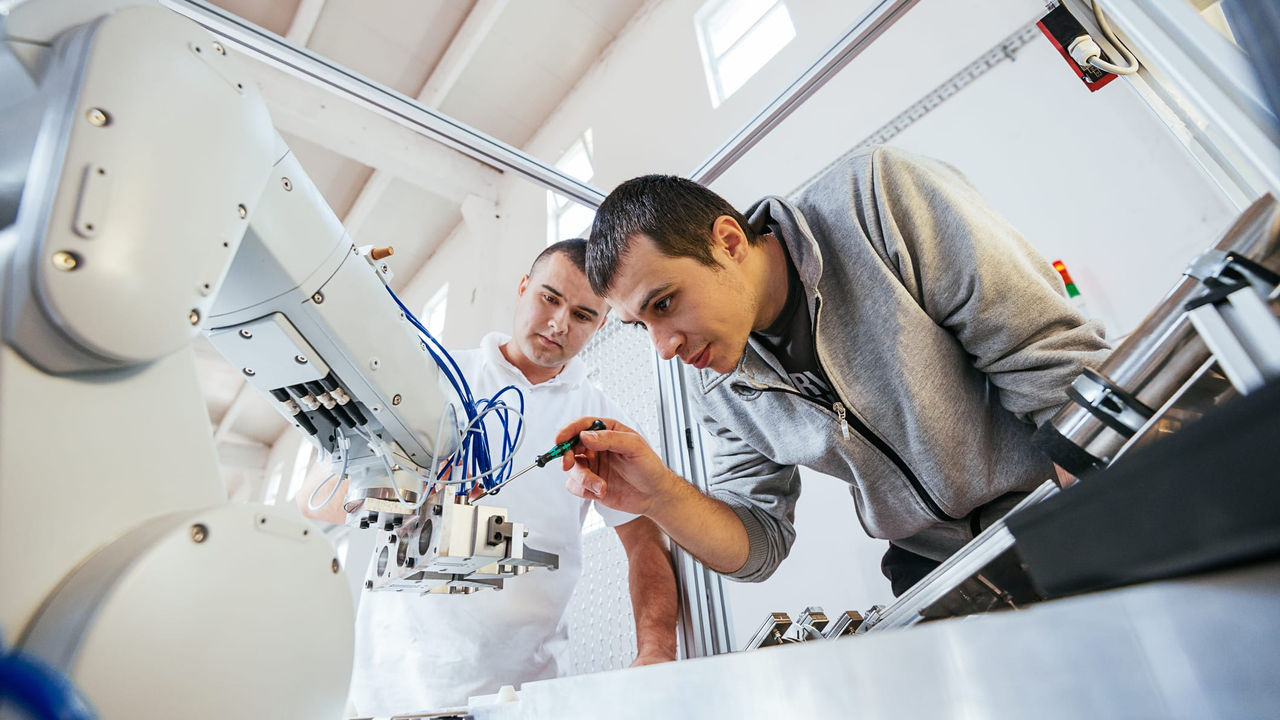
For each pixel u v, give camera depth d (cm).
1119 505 28
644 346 205
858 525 240
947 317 107
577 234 447
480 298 498
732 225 108
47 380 40
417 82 497
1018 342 99
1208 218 179
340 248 76
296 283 70
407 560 88
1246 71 42
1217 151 85
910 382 107
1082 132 209
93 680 35
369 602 160
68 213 41
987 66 238
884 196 109
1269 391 22
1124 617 27
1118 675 27
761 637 87
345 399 81
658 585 143
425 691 145
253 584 45
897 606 64
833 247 116
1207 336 36
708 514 123
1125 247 192
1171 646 26
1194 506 25
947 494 113
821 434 124
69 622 36
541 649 154
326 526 144
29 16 47
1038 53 227
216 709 41
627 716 50
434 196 579
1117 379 43
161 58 49
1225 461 24
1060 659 28
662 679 48
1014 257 99
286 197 69
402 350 84
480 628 148
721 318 104
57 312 39
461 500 93
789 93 135
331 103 461
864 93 278
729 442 152
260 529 47
